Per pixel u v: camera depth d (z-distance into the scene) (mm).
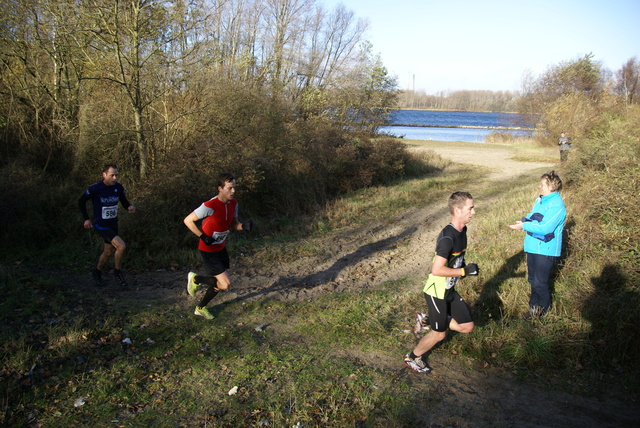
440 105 155750
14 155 8547
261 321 5141
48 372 3715
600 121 17219
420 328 4602
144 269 6648
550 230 4727
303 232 9086
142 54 9070
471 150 25875
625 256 5496
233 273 6754
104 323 4680
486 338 4547
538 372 4164
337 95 22109
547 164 19375
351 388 3717
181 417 3279
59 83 9414
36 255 6551
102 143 9008
